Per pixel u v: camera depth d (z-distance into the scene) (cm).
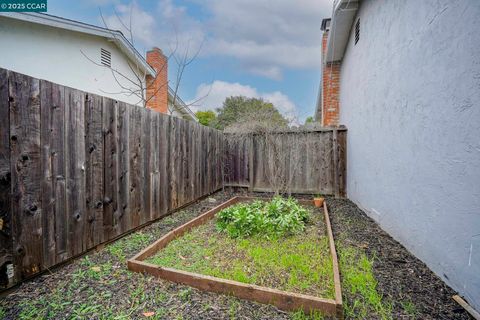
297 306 172
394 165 303
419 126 244
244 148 649
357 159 475
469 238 177
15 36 506
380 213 351
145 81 818
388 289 196
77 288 194
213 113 1645
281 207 387
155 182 373
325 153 586
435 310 170
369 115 401
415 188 252
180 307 174
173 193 423
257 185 640
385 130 332
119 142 301
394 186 302
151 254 260
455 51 191
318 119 1261
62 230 227
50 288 192
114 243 288
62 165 227
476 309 168
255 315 167
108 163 284
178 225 361
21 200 192
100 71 662
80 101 247
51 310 167
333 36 574
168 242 295
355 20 500
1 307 168
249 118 665
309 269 230
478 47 168
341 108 680
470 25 175
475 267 170
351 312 169
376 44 369
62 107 227
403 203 278
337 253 263
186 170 468
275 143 614
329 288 198
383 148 339
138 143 335
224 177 666
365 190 423
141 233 323
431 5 224
